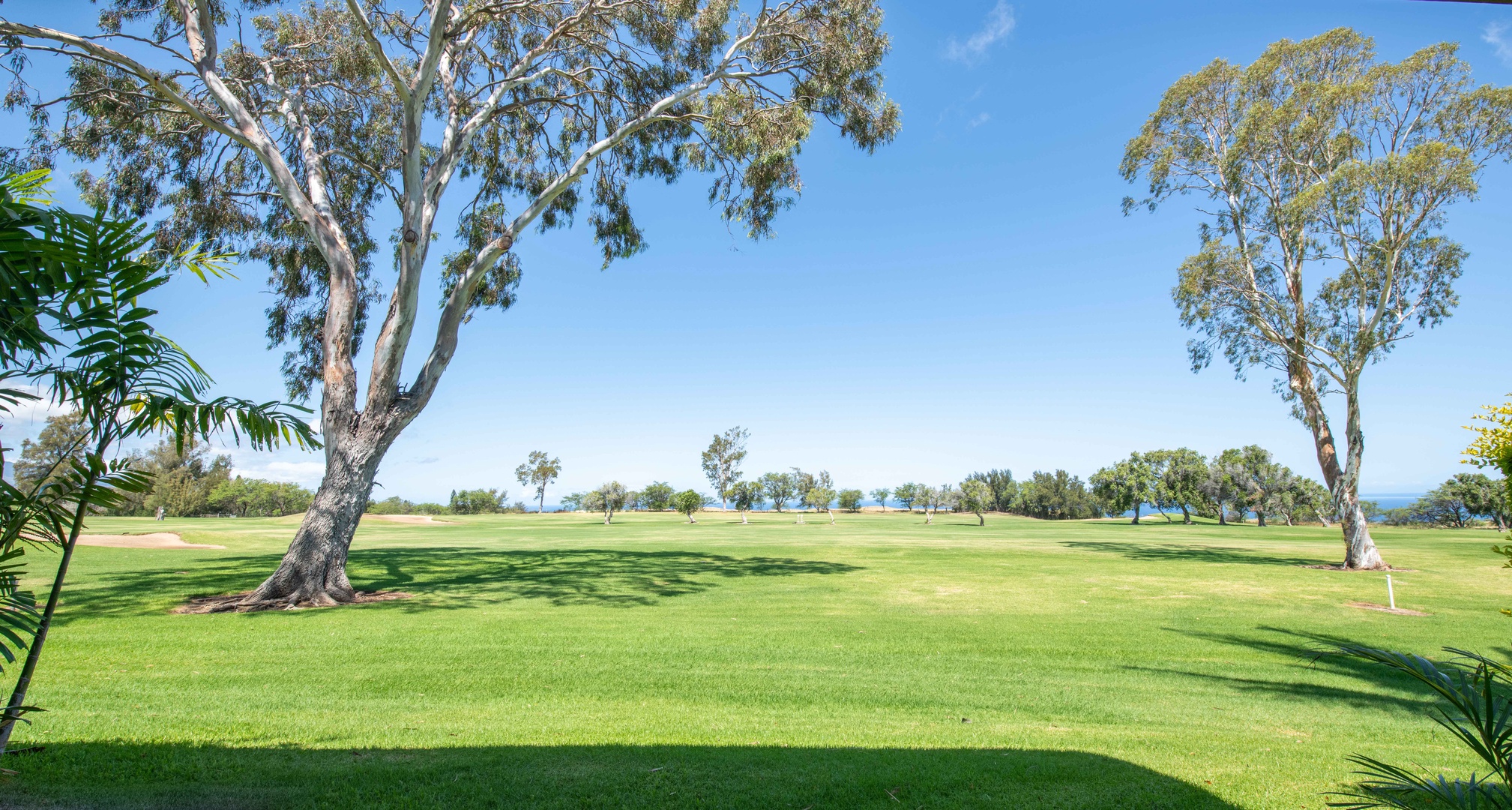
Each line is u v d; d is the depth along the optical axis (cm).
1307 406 2716
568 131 2080
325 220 1534
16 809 383
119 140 1700
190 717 602
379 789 437
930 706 728
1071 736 614
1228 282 2720
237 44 1688
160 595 1463
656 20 1708
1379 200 2452
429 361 1608
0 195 319
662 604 1470
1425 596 1836
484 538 3962
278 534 3638
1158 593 1805
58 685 714
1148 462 7969
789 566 2366
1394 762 539
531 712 663
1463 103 2322
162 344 384
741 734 596
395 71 1391
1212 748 579
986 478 10794
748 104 1686
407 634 1066
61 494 366
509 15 1792
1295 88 2598
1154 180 2934
